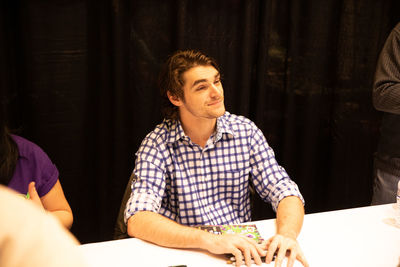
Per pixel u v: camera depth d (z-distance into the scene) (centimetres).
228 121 162
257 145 162
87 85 219
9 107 205
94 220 237
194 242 120
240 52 232
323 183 268
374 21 246
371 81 254
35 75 210
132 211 136
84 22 212
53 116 217
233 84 238
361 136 259
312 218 142
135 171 153
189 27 226
